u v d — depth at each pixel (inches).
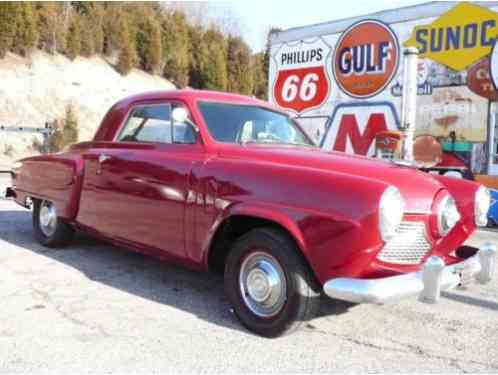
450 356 128.6
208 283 182.7
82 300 160.1
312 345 132.1
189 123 162.6
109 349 124.9
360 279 117.5
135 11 1206.3
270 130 174.4
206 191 145.5
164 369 115.4
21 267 195.5
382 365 121.9
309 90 489.4
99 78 1044.5
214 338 133.7
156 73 1183.6
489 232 312.3
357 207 117.2
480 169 376.2
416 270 129.9
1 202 370.9
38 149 796.6
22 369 113.3
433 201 133.3
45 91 922.7
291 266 127.6
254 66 1398.9
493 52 364.8
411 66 362.9
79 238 248.5
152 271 195.6
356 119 452.4
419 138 409.4
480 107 374.6
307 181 126.6
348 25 453.4
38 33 994.7
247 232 144.8
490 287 192.2
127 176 173.2
